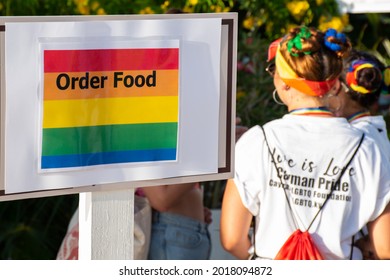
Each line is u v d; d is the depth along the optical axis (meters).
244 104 4.86
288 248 2.55
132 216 1.91
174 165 1.90
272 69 2.84
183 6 4.98
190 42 1.88
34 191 1.75
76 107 1.76
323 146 2.62
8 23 1.67
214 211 3.95
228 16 1.92
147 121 1.85
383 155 2.65
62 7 4.85
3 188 1.72
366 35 6.82
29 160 1.74
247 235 2.69
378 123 3.18
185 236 3.26
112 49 1.79
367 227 2.67
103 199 1.87
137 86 1.82
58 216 4.62
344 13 5.34
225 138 1.97
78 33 1.75
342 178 2.59
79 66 1.75
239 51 5.07
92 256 1.88
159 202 3.11
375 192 2.59
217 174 1.97
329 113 2.67
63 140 1.76
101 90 1.79
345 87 3.09
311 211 2.58
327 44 2.60
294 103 2.70
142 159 1.86
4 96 1.69
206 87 1.91
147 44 1.82
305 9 5.18
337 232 2.57
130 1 4.94
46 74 1.72
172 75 1.86
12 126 1.71
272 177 2.62
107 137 1.81
